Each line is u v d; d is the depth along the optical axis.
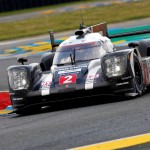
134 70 31.14
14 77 31.72
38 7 148.25
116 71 30.23
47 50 64.62
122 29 73.56
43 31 85.38
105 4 123.38
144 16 87.81
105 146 19.58
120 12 98.88
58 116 28.02
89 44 34.31
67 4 147.38
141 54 36.94
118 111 26.38
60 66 33.34
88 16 99.44
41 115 29.81
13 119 30.03
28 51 65.75
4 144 21.88
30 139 22.16
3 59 61.41
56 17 105.25
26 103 31.30
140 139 20.08
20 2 146.12
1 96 37.88
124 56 30.56
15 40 79.12
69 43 35.06
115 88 30.25
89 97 30.20
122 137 20.77
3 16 133.38
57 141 21.22
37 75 32.41
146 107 26.39
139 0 113.25
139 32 40.69
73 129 23.14
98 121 24.23
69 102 30.59
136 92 31.59
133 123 22.97
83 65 32.22
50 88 30.80
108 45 35.84
